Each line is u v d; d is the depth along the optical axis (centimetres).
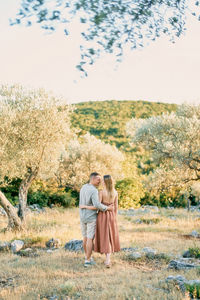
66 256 633
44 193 2028
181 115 1609
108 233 530
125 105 7106
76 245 721
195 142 1346
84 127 5478
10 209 1071
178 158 1341
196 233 1003
